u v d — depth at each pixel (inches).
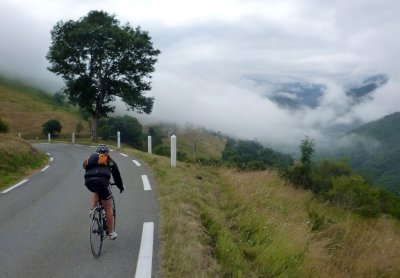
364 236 422.0
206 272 217.3
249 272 237.5
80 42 1397.6
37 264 240.5
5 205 410.3
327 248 348.5
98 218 254.5
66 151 1101.7
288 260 266.7
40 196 455.5
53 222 336.5
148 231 292.4
